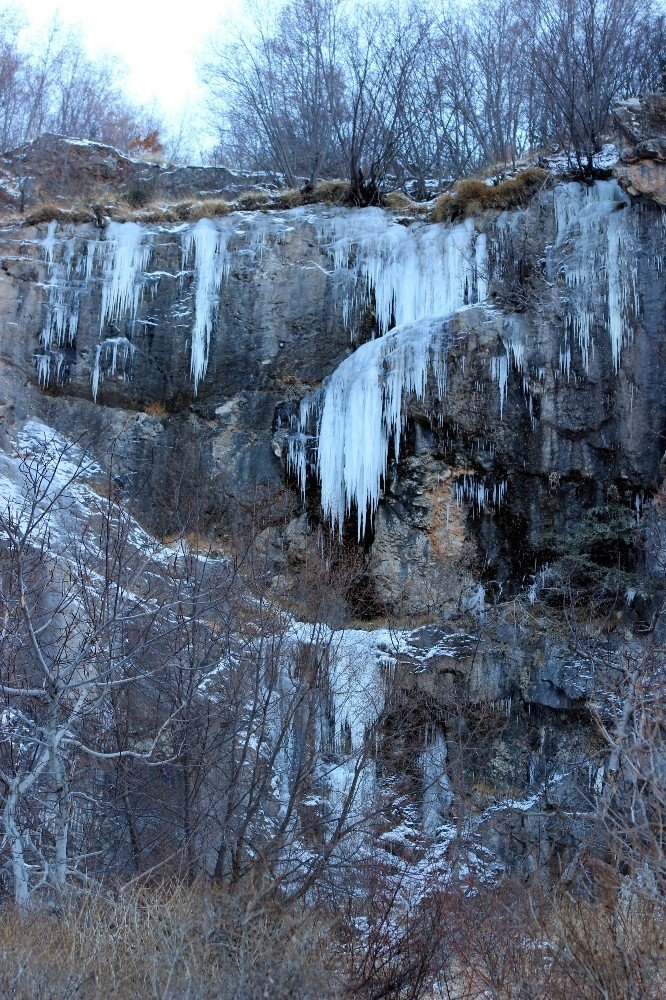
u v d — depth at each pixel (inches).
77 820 488.4
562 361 770.8
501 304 797.9
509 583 776.9
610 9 1149.1
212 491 858.8
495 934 431.5
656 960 328.2
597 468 764.6
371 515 793.6
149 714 543.8
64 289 888.9
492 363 778.2
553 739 701.9
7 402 846.5
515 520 778.8
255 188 1051.9
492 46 1218.0
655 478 754.2
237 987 338.6
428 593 774.5
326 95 1170.6
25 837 403.2
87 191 1043.3
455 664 728.3
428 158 1166.3
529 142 1166.3
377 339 820.0
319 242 896.9
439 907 445.7
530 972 370.0
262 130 1250.0
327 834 598.5
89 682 419.2
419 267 864.9
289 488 829.2
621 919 342.0
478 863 643.5
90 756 504.4
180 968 341.7
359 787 641.0
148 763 440.5
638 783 426.6
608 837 415.8
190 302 890.1
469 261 844.6
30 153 1065.5
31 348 872.9
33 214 928.3
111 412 876.6
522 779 705.0
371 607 788.6
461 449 781.9
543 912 458.3
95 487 821.9
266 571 655.1
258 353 881.5
